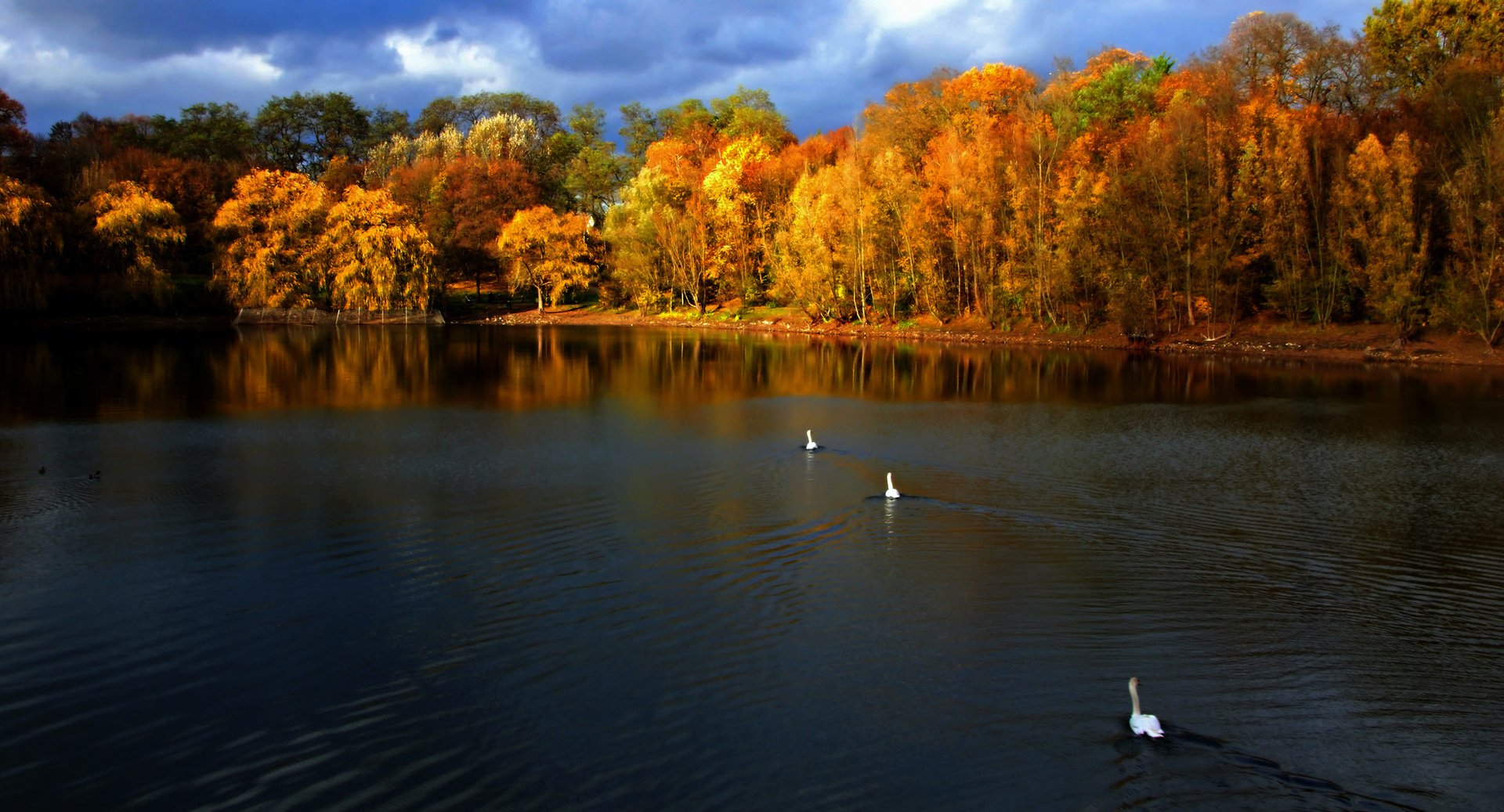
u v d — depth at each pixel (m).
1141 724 13.52
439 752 13.26
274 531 23.64
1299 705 14.57
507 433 37.97
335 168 149.50
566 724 13.97
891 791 12.29
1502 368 58.16
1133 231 75.44
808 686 15.13
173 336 86.81
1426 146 64.50
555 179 156.75
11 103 113.06
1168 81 91.50
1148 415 42.81
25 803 12.14
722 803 12.05
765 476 29.83
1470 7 69.88
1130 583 19.91
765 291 116.69
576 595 19.11
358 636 17.11
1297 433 37.94
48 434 37.12
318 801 12.16
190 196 122.62
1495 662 16.11
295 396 48.81
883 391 52.06
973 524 24.28
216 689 15.15
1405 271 63.56
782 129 140.75
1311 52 79.00
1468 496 27.50
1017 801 12.05
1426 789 12.30
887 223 94.81
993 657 16.20
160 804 12.10
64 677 15.59
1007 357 71.06
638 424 40.44
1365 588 19.67
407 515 25.06
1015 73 108.19
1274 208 70.19
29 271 83.88
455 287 143.25
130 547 22.33
